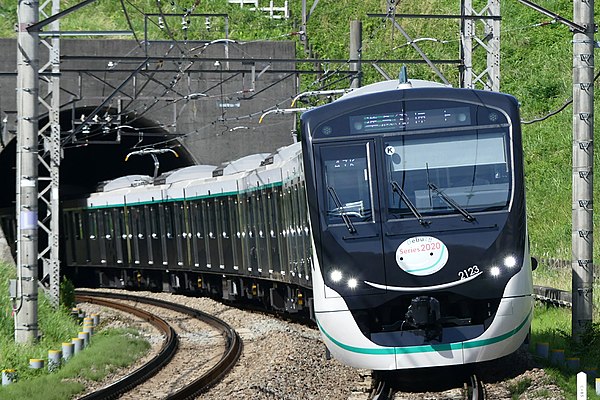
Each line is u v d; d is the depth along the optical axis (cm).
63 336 5612
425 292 3494
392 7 6191
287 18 13525
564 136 9494
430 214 3553
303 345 4859
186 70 6869
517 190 3572
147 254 9331
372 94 3700
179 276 8969
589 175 4194
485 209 3550
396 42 12875
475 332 3459
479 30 11925
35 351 4847
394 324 3534
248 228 6762
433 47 12412
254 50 10881
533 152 9456
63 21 14212
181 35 13412
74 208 11212
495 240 3512
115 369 4725
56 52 6500
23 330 5028
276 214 5847
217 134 11019
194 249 8206
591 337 4106
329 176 3631
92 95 10881
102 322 6969
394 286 3509
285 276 5681
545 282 6675
